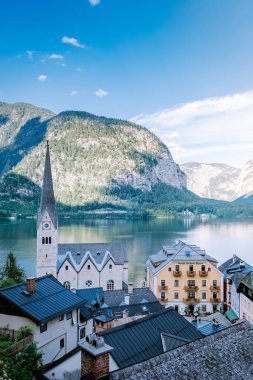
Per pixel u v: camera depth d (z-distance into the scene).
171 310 46.09
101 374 26.11
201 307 106.38
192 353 29.08
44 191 111.00
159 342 39.78
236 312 95.88
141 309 90.19
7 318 43.25
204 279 106.81
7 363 32.78
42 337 42.78
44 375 36.25
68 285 117.62
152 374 26.58
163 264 108.00
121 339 38.12
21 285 46.69
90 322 53.72
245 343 31.83
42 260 110.94
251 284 85.00
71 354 37.44
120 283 121.44
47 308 44.44
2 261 178.88
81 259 120.88
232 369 29.17
